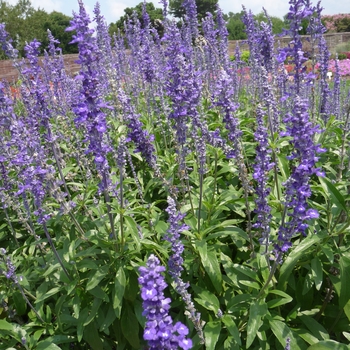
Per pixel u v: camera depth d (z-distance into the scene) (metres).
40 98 0.54
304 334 0.48
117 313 0.48
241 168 0.53
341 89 1.16
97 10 1.09
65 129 0.85
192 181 0.70
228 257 0.56
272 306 0.46
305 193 0.40
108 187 0.51
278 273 0.54
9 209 0.77
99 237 0.54
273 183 0.65
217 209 0.59
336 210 0.54
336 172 0.67
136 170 0.85
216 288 0.50
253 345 0.51
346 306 0.48
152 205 0.60
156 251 0.55
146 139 0.61
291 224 0.42
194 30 1.16
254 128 0.86
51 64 1.08
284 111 0.87
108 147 0.49
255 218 0.64
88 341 0.53
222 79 0.51
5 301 0.60
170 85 0.58
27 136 0.60
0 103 0.69
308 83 0.67
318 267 0.50
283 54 0.65
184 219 0.58
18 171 0.63
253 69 1.00
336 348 0.44
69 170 0.70
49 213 0.55
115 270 0.53
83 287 0.55
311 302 0.55
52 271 0.54
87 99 0.47
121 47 1.28
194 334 0.52
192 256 0.55
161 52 1.11
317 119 0.82
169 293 0.57
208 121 0.88
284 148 0.79
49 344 0.50
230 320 0.46
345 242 0.57
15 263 0.61
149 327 0.27
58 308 0.52
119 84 1.02
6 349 0.49
